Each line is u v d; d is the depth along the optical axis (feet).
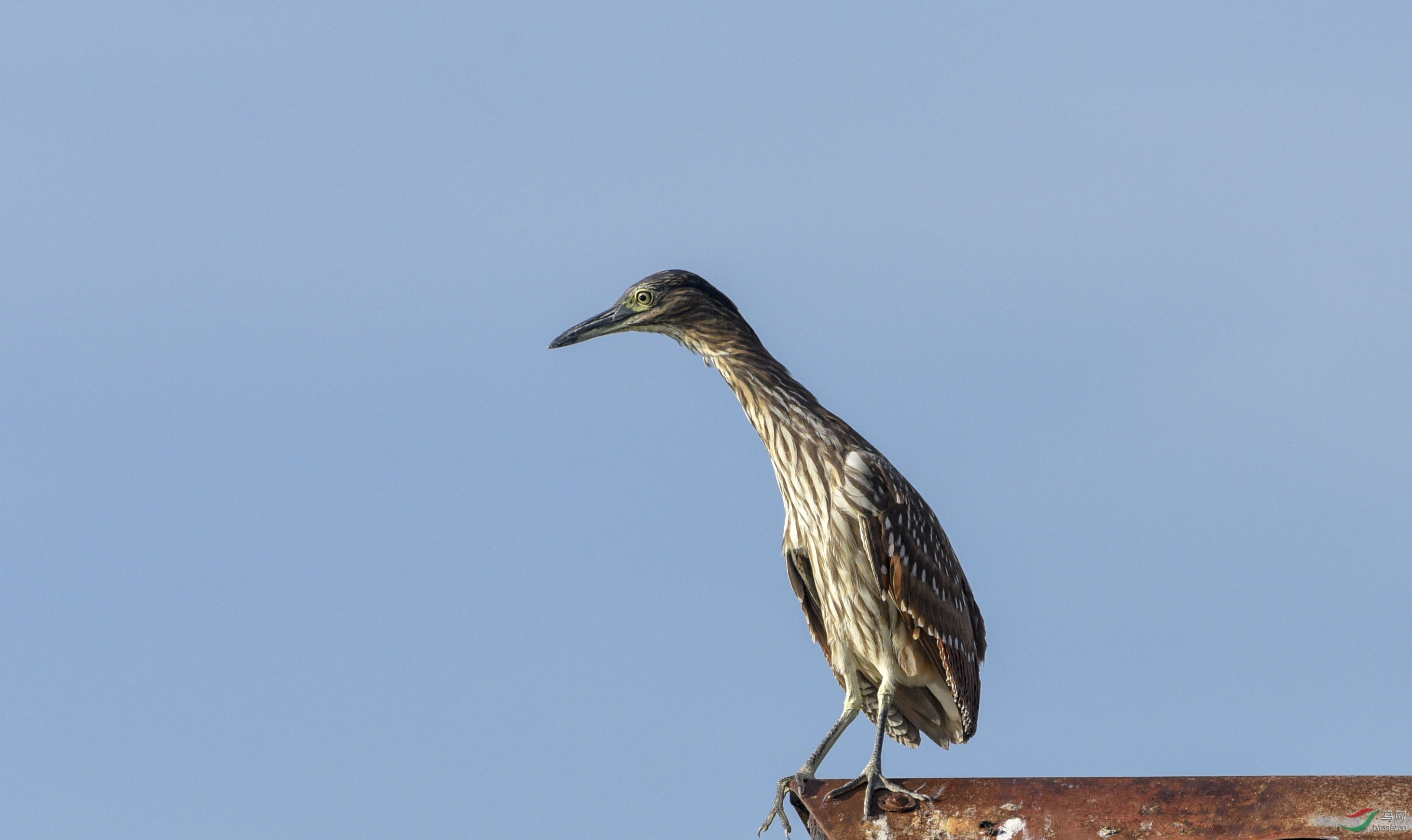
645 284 48.16
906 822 36.76
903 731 48.85
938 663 46.32
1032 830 34.99
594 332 47.93
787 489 46.73
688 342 48.03
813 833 40.16
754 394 46.83
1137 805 34.78
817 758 44.47
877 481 45.16
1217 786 34.65
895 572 44.91
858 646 46.32
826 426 46.16
